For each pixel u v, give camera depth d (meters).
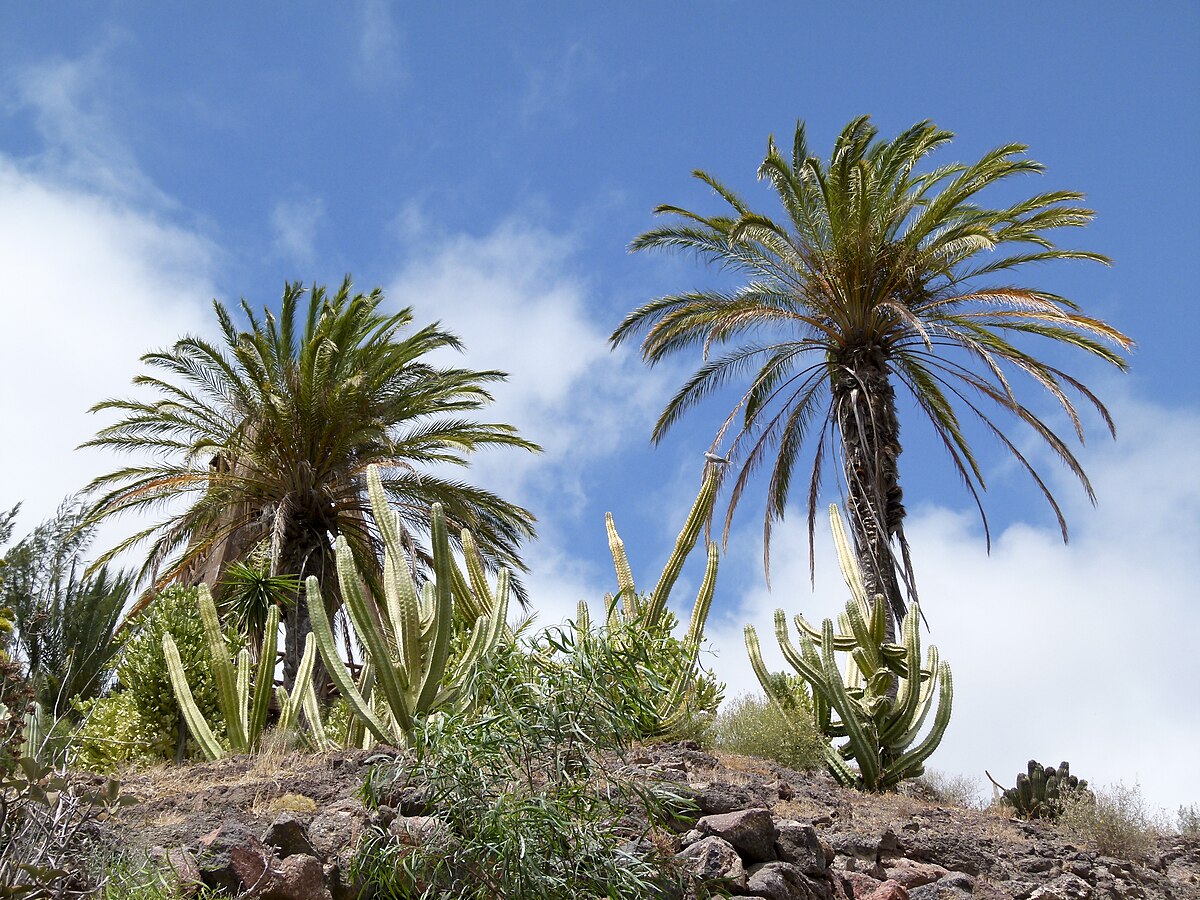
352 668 17.14
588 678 5.64
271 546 16.94
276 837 5.48
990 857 8.41
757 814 6.79
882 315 15.06
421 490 17.97
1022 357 14.52
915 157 15.48
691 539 10.34
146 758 9.30
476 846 5.23
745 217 14.52
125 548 17.11
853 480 14.05
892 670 11.09
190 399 18.25
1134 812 10.12
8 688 5.61
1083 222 14.60
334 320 18.80
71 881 4.75
